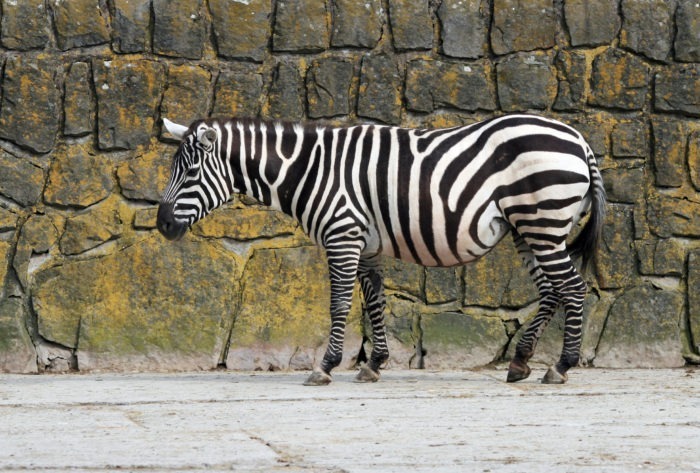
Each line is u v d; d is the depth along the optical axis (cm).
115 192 1938
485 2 2003
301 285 1962
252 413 1388
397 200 1656
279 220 1966
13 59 1916
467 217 1639
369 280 1750
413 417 1352
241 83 1966
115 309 1923
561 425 1295
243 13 1970
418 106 1989
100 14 1944
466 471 1055
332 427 1280
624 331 1992
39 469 1055
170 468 1065
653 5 2022
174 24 1955
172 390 1612
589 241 1677
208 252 1948
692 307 1998
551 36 2009
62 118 1931
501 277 1989
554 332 1994
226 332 1947
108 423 1311
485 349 1978
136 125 1942
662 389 1623
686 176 2011
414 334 1977
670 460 1103
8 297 1902
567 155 1609
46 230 1916
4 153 1912
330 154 1688
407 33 1992
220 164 1694
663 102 2016
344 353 1956
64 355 1909
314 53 1988
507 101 2002
